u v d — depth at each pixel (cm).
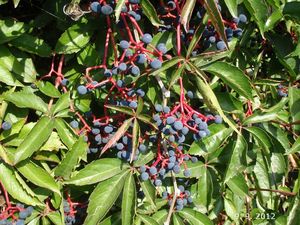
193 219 34
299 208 38
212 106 29
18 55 32
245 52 37
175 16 30
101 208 31
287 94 38
